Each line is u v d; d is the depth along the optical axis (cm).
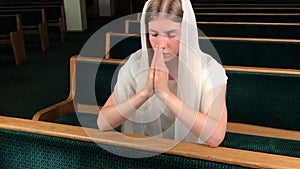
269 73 174
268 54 265
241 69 178
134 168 83
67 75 428
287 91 173
